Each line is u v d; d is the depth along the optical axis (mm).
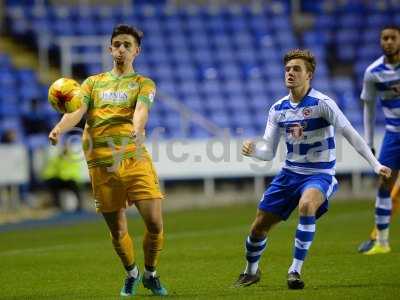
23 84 81812
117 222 26656
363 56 92250
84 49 85688
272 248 39906
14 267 36562
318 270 32125
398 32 36219
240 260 36125
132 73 26406
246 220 56594
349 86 87375
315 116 27094
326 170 27328
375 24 95562
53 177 67000
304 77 27109
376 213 37250
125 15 91875
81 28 88812
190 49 89312
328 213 59562
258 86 86000
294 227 50469
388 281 29000
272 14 95188
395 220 52750
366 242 37625
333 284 28594
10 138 69750
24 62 85750
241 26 93000
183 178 70688
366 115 37500
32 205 69500
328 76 88312
